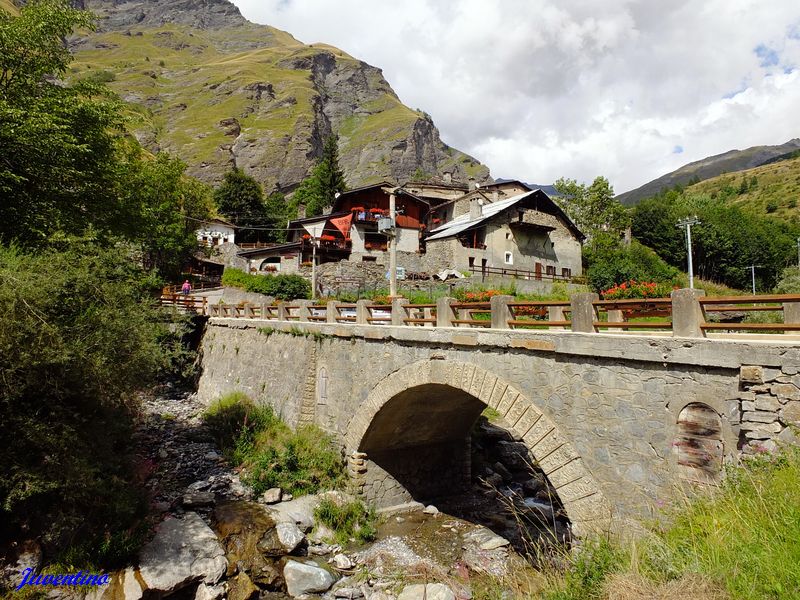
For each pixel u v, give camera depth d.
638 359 7.89
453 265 38.12
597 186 54.34
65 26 16.61
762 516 5.07
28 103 15.27
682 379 7.44
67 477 9.85
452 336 11.48
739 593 4.23
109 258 12.64
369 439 15.00
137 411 14.44
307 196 67.06
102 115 16.95
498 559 12.41
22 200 15.31
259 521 12.86
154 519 12.33
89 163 17.20
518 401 9.88
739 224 62.28
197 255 44.12
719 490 6.34
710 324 7.25
